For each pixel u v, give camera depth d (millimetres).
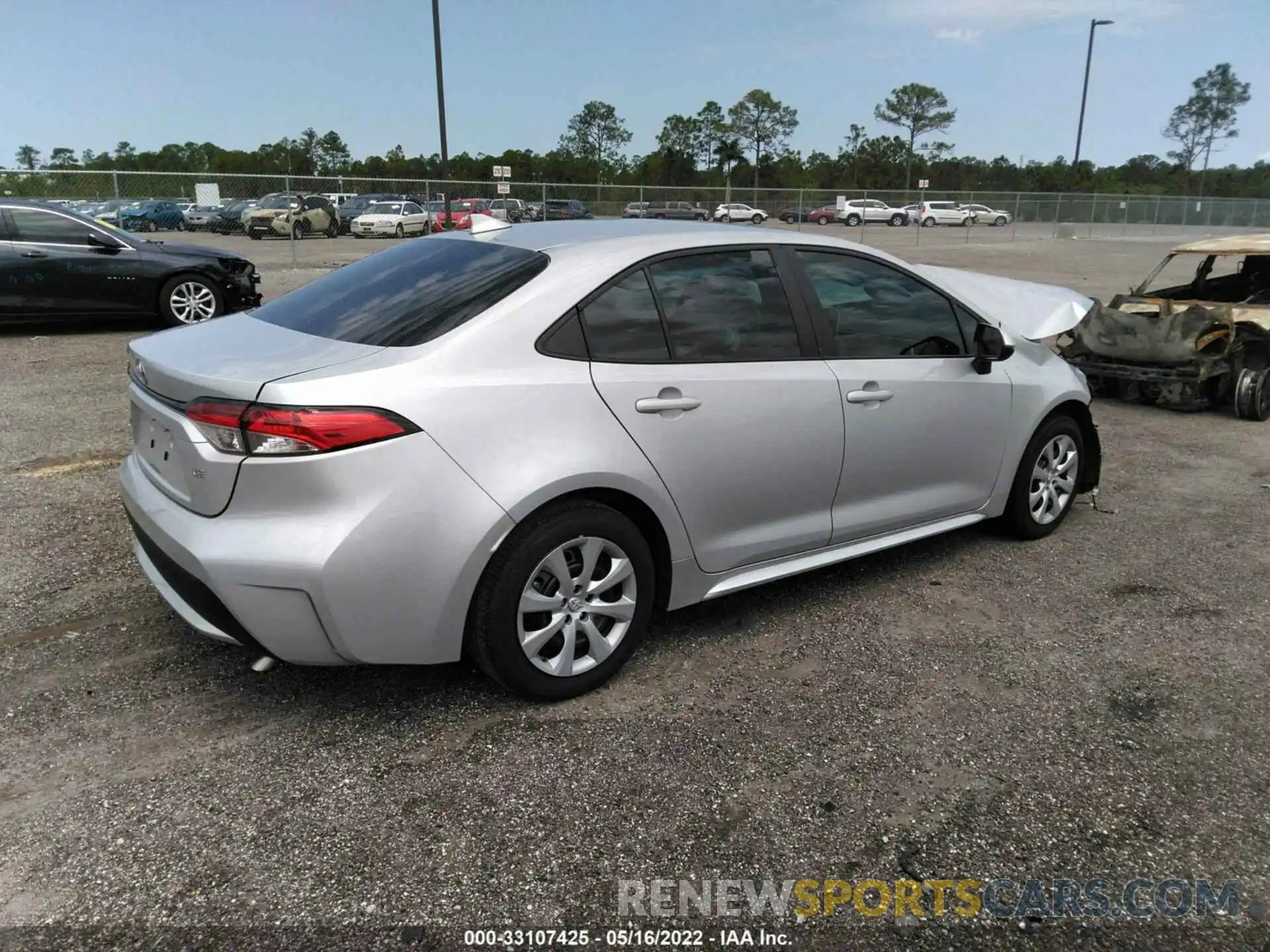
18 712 2932
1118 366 7941
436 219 25719
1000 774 2783
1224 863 2430
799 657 3480
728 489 3328
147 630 3496
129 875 2264
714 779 2715
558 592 2986
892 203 38219
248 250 21953
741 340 3377
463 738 2879
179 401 2738
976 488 4312
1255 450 6715
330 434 2520
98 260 9961
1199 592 4168
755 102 94188
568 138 103812
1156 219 41438
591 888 2281
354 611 2604
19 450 5684
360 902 2205
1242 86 81562
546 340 2916
